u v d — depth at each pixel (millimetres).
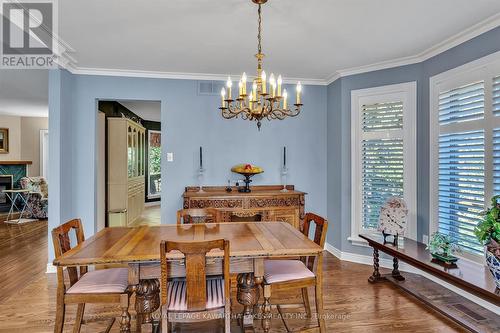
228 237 2270
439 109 3191
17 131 8086
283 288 2150
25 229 5660
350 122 3957
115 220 5562
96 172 3990
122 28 2721
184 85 4137
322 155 4453
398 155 3611
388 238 3324
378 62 3627
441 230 3146
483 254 2668
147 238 2244
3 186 7711
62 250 2064
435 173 3229
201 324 2457
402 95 3582
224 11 2426
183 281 2117
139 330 2287
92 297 1970
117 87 3961
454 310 2648
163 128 4098
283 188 4359
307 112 4410
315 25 2680
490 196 2629
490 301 2043
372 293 2994
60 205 3518
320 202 4453
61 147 3545
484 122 2682
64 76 3627
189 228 2572
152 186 9156
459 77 2936
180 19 2557
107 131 5586
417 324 2436
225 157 4250
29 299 2844
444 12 2451
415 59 3459
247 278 2119
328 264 3832
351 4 2324
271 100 2234
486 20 2564
